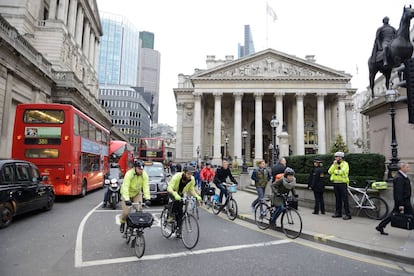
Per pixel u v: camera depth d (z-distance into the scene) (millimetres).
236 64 55688
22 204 10555
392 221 7656
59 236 8500
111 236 8539
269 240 8219
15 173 10586
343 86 54406
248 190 22250
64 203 16047
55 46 36125
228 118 61938
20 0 33250
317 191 11602
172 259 6422
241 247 7457
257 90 54656
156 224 10445
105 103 109062
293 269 5852
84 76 50406
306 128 60219
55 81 31766
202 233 9086
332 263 6242
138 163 7176
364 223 9773
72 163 15719
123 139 76188
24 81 25891
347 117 59844
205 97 59469
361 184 11242
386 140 14211
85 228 9625
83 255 6680
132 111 112375
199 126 54938
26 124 15477
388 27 12148
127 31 148750
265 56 55781
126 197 6766
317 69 54844
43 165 15242
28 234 8719
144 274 5516
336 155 10625
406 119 13039
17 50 22938
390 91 10617
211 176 15352
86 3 50812
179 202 7707
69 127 15727
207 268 5867
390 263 6254
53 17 39250
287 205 8930
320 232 8461
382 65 12133
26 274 5496
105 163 25453
